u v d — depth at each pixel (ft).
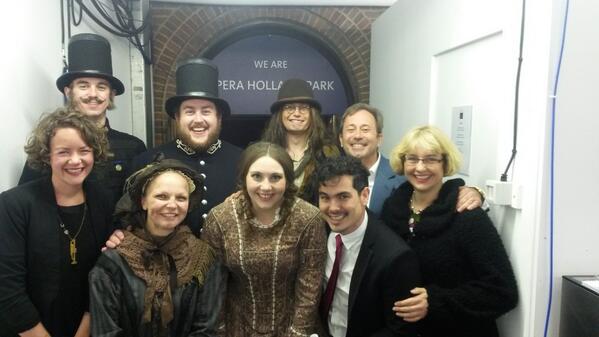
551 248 4.86
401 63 9.81
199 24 12.77
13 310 4.53
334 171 4.81
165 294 4.51
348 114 6.76
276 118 7.57
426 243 5.33
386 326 5.06
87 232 5.03
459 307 4.90
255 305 5.08
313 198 5.90
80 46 6.14
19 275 4.61
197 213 6.13
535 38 4.92
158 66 12.69
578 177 4.83
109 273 4.48
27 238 4.69
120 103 10.70
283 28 13.24
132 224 4.76
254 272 4.92
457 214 5.17
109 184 6.60
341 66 13.57
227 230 5.00
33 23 6.19
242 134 14.14
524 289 5.04
